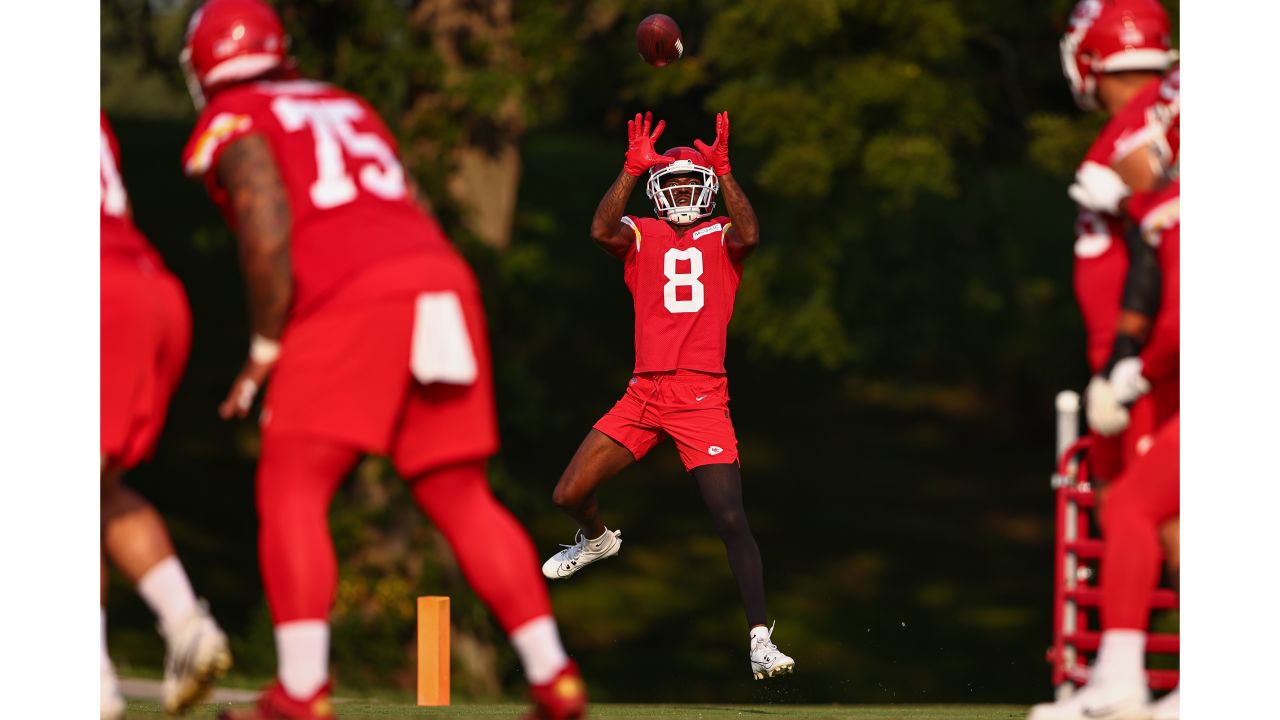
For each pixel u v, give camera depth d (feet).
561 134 379.96
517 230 188.34
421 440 45.29
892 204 171.12
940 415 318.24
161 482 242.17
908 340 224.12
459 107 165.78
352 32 159.74
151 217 301.02
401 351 43.65
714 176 74.23
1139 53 53.11
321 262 43.73
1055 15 168.14
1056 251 246.88
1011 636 212.43
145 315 47.09
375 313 43.39
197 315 287.07
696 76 166.91
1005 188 215.51
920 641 209.77
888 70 154.81
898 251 203.21
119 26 171.73
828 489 278.26
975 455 298.76
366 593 156.35
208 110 45.24
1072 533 76.07
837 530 257.96
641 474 280.10
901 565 242.58
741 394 326.85
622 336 325.21
